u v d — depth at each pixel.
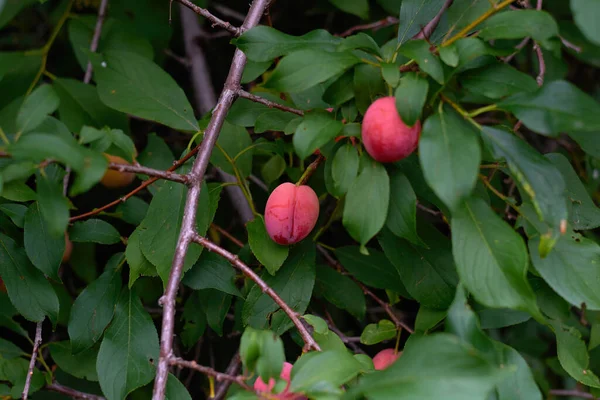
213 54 4.18
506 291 1.91
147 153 3.15
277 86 1.95
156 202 2.48
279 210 2.33
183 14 3.85
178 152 3.88
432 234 2.49
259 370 1.79
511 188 3.12
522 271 1.91
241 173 2.85
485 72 2.03
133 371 2.55
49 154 1.78
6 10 3.44
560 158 2.46
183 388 2.44
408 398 1.64
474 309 2.52
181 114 2.76
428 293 2.43
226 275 2.56
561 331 2.51
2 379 2.79
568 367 2.46
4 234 2.66
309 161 3.14
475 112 1.93
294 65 1.95
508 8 2.62
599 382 2.44
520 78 2.01
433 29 2.38
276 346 1.82
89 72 3.44
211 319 2.81
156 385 1.84
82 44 3.46
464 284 1.94
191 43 3.82
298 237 2.38
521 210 2.17
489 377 1.63
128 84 2.79
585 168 3.64
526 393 2.02
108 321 2.65
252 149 2.88
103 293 2.68
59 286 3.15
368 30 3.63
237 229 3.64
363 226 2.00
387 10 3.39
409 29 2.38
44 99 2.04
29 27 4.23
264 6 2.63
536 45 2.82
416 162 2.38
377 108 1.95
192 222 2.19
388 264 2.79
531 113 1.87
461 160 1.78
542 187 1.85
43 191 1.87
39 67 3.34
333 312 3.32
